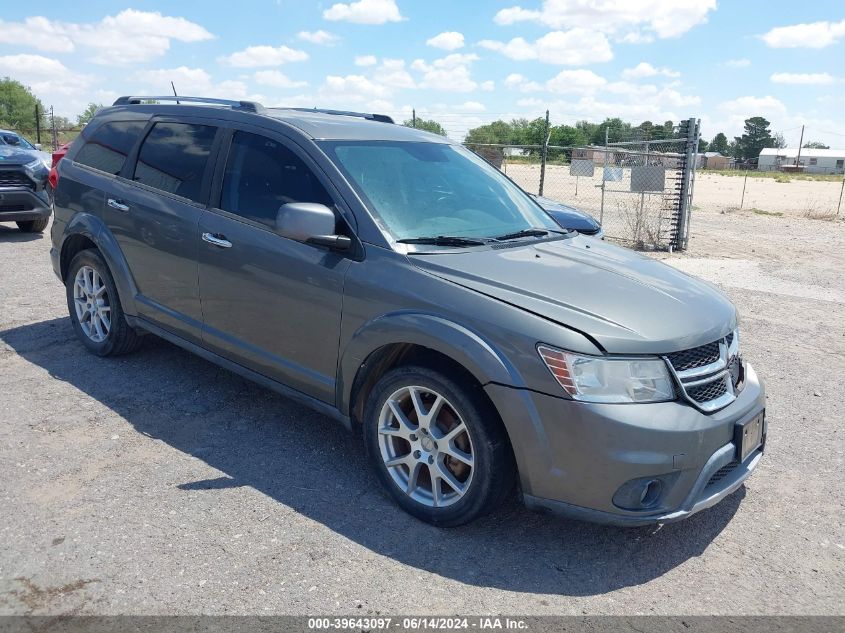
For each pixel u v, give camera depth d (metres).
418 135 4.81
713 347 3.46
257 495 3.73
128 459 4.04
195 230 4.48
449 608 2.95
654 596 3.11
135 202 4.92
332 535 3.41
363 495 3.79
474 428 3.29
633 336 3.17
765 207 25.52
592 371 3.10
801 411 5.33
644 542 3.52
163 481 3.82
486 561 3.29
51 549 3.18
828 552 3.51
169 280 4.73
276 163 4.23
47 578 2.99
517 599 3.03
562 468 3.13
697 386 3.30
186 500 3.64
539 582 3.15
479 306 3.32
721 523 3.74
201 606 2.87
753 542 3.57
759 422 3.62
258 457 4.14
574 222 8.20
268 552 3.25
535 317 3.21
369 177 4.05
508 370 3.18
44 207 10.24
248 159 4.37
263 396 4.98
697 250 13.27
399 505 3.67
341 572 3.13
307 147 4.11
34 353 5.59
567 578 3.20
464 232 4.05
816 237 15.71
